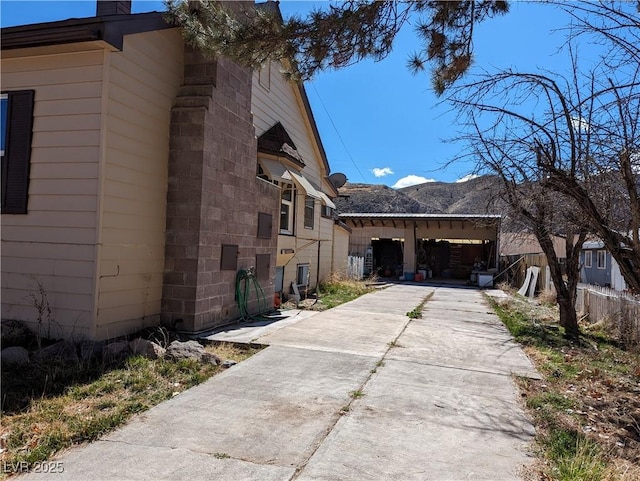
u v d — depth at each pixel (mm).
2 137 6266
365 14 4582
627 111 3990
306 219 14539
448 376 5562
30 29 5660
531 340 8258
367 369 5672
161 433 3564
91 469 2971
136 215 6621
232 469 3051
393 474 3082
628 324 8398
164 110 7199
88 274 5902
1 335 5574
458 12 4766
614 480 3098
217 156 7703
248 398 4445
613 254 4453
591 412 4574
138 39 6539
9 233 6215
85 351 5316
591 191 4430
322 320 9273
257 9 5012
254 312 9328
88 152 5953
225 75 7906
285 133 12328
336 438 3609
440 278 29609
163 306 7250
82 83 6000
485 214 9758
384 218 26703
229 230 8211
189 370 5207
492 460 3355
